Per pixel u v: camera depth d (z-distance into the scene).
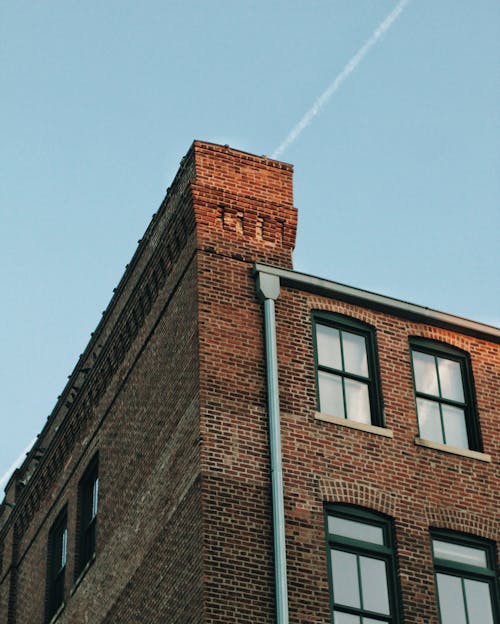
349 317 25.83
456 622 23.02
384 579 22.86
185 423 23.67
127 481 26.28
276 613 21.19
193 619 21.20
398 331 26.17
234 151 26.86
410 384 25.55
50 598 29.83
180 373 24.56
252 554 21.70
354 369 25.34
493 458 25.36
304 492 22.86
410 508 23.73
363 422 24.67
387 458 24.12
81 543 28.78
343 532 22.98
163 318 26.25
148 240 28.03
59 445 31.22
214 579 21.20
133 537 25.14
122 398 27.80
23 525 33.09
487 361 26.88
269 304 24.77
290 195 26.89
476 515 24.30
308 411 23.92
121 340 28.34
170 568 22.78
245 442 22.94
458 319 26.83
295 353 24.58
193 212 25.64
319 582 21.97
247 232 25.97
